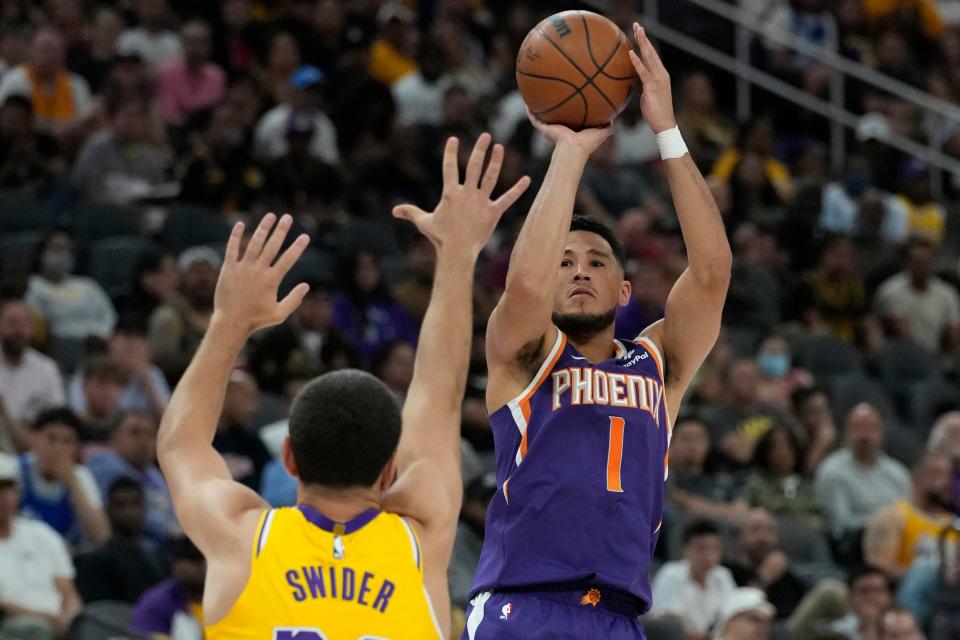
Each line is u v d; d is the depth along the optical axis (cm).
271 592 679
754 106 3634
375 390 702
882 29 3888
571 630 844
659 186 3105
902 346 2828
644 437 863
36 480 1789
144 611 1591
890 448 2547
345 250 2638
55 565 1658
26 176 2588
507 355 863
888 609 1839
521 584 853
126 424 1884
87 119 2725
